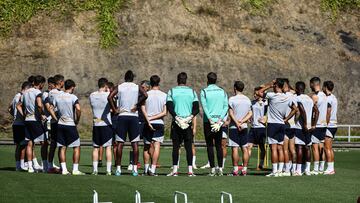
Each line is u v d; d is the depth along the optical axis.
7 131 122.44
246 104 57.62
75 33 128.88
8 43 126.50
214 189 47.09
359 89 138.50
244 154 58.16
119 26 130.62
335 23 143.75
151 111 56.59
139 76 127.94
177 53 131.12
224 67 132.38
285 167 58.31
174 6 134.62
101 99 56.25
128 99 55.84
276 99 56.97
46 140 58.16
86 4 131.12
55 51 127.06
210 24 135.12
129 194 44.06
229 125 58.00
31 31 127.88
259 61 135.12
